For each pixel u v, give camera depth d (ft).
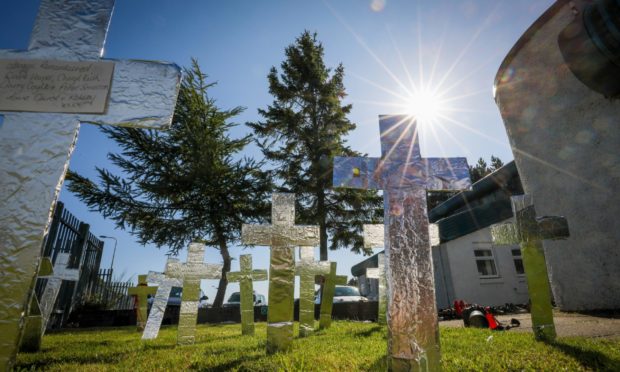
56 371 9.78
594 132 24.41
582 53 22.74
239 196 43.88
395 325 8.38
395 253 8.93
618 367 8.70
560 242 26.37
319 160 48.26
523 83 30.07
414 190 9.57
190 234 44.68
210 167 40.96
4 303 7.26
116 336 20.40
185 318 15.87
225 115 43.78
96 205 39.32
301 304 18.40
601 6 20.56
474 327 18.88
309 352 11.59
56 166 8.26
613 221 23.02
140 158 40.73
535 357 9.87
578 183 25.21
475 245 41.63
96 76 9.18
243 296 19.93
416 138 10.20
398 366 8.11
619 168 22.84
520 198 14.39
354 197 47.42
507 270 41.68
